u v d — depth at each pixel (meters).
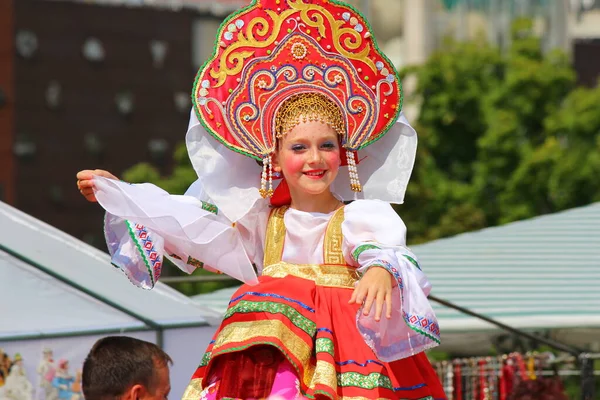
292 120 6.24
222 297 14.59
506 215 37.00
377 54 6.53
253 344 5.86
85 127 56.44
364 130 6.47
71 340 9.97
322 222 6.25
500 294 14.22
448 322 13.09
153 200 6.26
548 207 37.28
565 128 37.50
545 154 36.56
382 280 5.64
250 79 6.41
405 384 6.08
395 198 6.54
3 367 9.72
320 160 6.20
